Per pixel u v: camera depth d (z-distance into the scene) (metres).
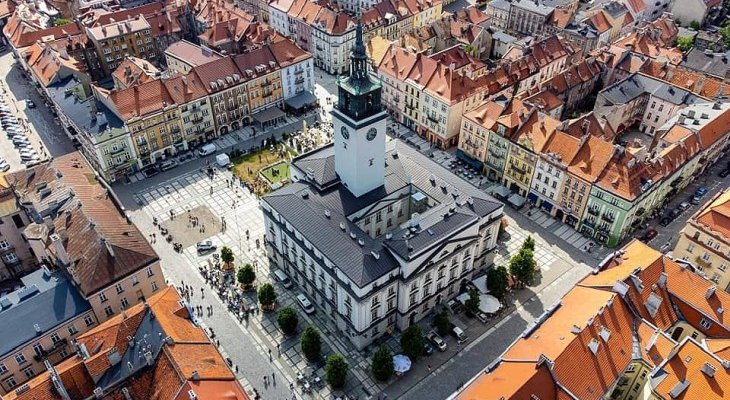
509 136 146.00
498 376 83.69
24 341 93.62
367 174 117.31
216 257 128.75
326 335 112.81
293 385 102.88
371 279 99.25
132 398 82.44
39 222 114.12
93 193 117.56
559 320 92.38
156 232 137.12
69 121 160.12
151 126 155.75
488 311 113.12
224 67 170.50
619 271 101.25
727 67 183.75
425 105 168.25
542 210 146.00
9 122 178.62
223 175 157.00
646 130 177.62
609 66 187.62
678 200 148.88
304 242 111.19
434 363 106.88
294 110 184.88
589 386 83.75
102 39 197.88
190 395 76.12
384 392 101.62
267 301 114.44
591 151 133.62
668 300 99.88
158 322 87.44
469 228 111.19
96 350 87.69
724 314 95.44
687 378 84.25
